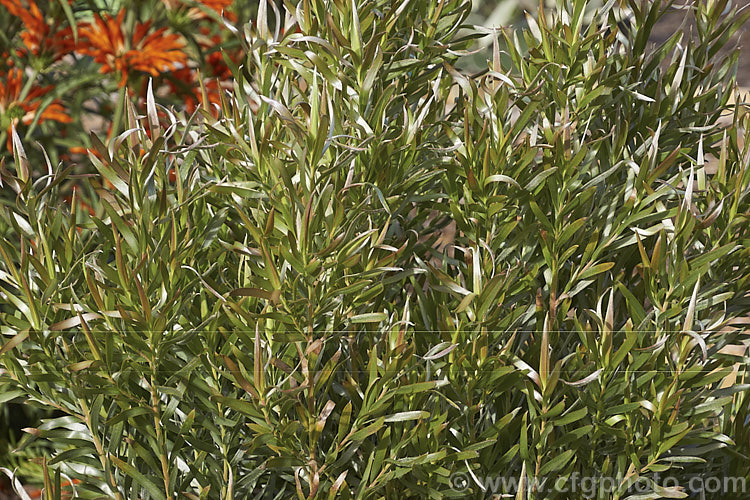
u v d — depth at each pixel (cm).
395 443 83
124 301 80
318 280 81
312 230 79
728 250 82
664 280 82
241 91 85
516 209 83
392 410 84
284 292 80
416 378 82
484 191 82
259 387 79
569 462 85
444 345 81
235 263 85
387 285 85
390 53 85
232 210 85
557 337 84
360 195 82
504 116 83
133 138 82
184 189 82
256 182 82
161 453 82
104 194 81
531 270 84
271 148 83
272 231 80
